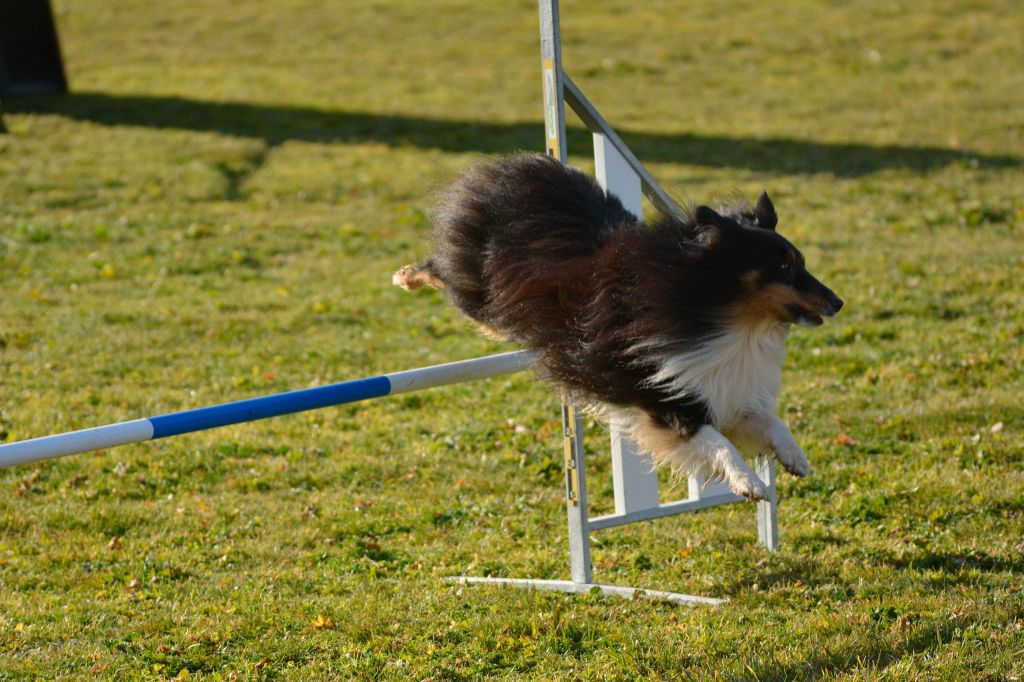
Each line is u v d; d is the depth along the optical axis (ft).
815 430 38.32
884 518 31.17
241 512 32.78
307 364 46.34
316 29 118.83
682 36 115.24
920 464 34.71
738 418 25.95
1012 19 114.42
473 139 85.05
